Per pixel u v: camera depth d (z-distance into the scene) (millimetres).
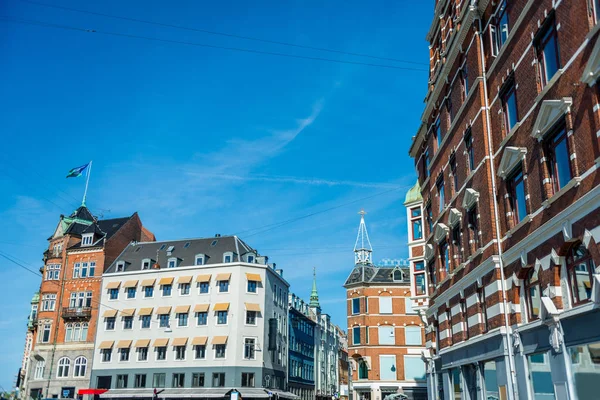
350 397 54344
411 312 53719
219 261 56594
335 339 96875
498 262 18531
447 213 24891
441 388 27172
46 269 61031
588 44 13125
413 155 33062
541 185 15570
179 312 54250
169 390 51969
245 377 51781
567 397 14039
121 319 56188
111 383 54219
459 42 22891
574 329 13820
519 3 17766
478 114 20547
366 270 56969
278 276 60344
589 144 13023
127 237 63344
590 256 13484
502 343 18062
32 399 55219
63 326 57906
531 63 16375
